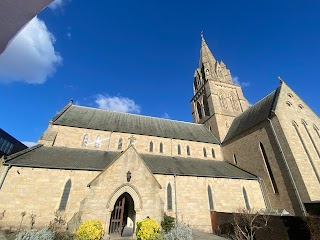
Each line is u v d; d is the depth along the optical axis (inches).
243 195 984.9
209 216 887.1
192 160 1211.2
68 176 800.3
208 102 1662.2
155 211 695.7
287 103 1074.1
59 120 1095.0
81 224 558.9
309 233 552.1
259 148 1069.1
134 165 757.9
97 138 1115.9
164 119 1588.3
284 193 880.3
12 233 627.8
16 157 790.5
